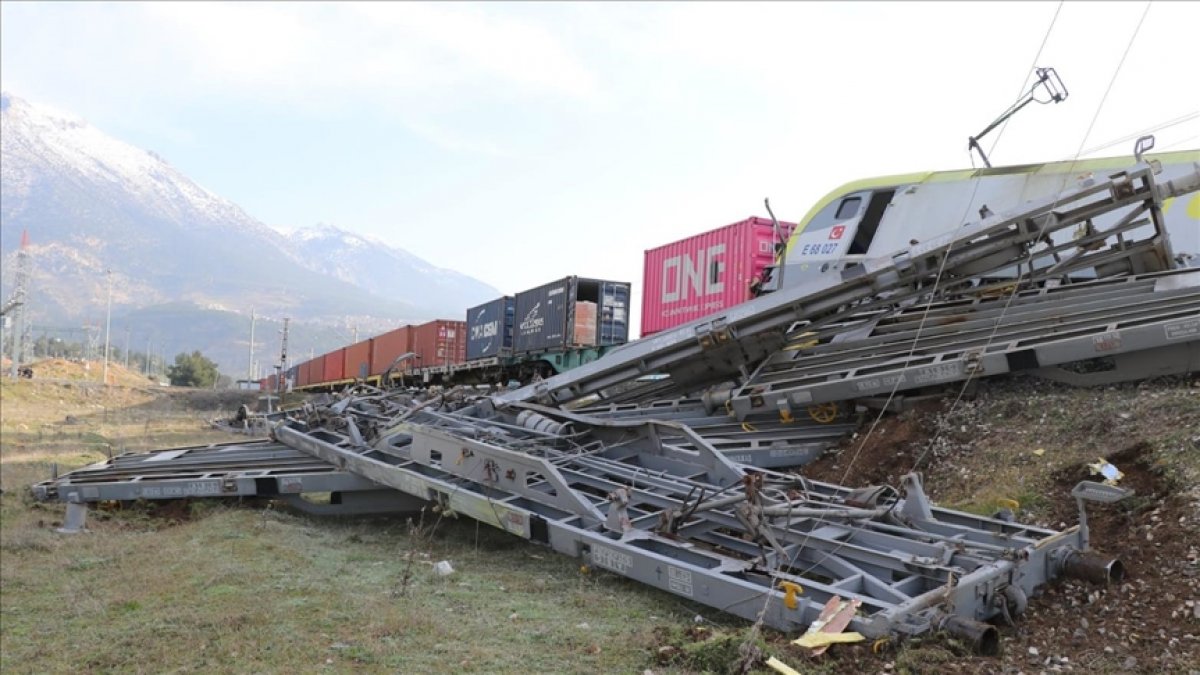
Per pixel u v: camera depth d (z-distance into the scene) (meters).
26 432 21.81
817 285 8.19
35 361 81.62
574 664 3.96
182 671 4.04
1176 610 3.97
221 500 8.97
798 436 8.26
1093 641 3.88
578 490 6.47
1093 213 7.53
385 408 9.51
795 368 8.88
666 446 6.88
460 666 3.96
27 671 4.20
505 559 6.37
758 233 16.55
